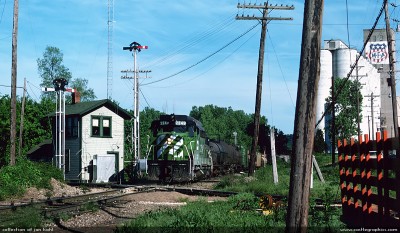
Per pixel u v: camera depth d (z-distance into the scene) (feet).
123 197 73.92
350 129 309.01
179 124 114.93
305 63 28.30
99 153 143.95
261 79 112.16
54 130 146.92
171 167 112.06
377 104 359.46
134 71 156.87
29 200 74.79
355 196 41.22
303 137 28.04
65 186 98.12
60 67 265.13
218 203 63.67
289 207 28.22
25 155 153.99
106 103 146.92
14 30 96.02
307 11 28.55
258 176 109.29
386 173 32.91
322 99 374.02
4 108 149.07
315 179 113.80
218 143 158.20
